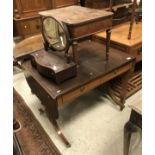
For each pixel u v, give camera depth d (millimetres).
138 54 1767
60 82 1184
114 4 2236
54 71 1130
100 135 1530
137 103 829
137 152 1268
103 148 1416
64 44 1188
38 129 1613
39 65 1221
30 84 1481
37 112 1810
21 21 2094
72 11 1323
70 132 1570
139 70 2229
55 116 1269
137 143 1329
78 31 1139
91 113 1771
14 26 2225
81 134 1548
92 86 1303
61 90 1127
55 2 2203
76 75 1264
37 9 2145
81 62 1449
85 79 1229
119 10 2158
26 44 1956
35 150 1429
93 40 1961
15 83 2270
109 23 1302
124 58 1488
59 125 1646
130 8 2184
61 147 1438
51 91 1126
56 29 1191
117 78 1920
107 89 1970
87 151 1399
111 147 1421
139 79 2096
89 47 1710
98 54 1571
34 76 1277
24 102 1954
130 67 1536
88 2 2273
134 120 886
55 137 1524
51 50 1403
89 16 1199
